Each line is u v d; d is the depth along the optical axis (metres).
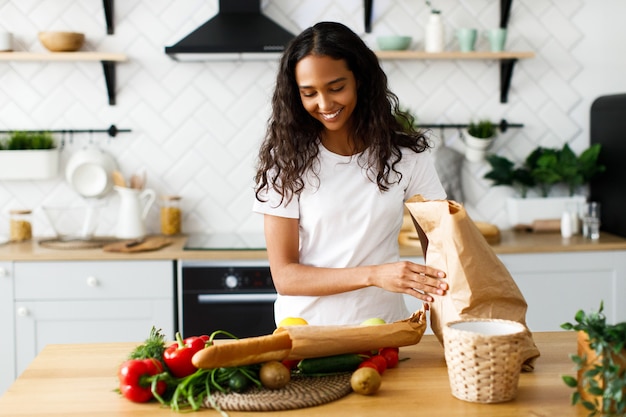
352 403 1.57
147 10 3.86
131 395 1.57
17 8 3.83
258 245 3.58
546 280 3.57
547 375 1.72
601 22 4.05
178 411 1.53
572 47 4.05
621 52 4.06
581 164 3.86
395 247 2.28
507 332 1.64
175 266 3.48
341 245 2.18
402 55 3.74
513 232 3.95
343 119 2.01
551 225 3.90
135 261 3.42
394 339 1.73
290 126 2.08
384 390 1.64
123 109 3.90
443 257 1.78
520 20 4.02
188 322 3.45
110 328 3.46
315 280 2.06
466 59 3.99
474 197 4.08
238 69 3.90
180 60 3.77
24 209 3.90
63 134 3.89
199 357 1.54
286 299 2.21
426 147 2.22
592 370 1.42
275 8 3.90
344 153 2.16
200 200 3.96
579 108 4.09
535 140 4.08
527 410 1.53
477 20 3.99
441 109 4.02
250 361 1.59
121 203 3.81
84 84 3.88
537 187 4.08
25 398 1.60
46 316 3.43
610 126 3.85
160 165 3.94
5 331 3.43
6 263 3.40
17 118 3.87
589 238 3.75
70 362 1.83
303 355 1.65
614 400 1.43
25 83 3.86
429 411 1.52
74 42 3.68
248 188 3.97
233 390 1.58
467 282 1.73
